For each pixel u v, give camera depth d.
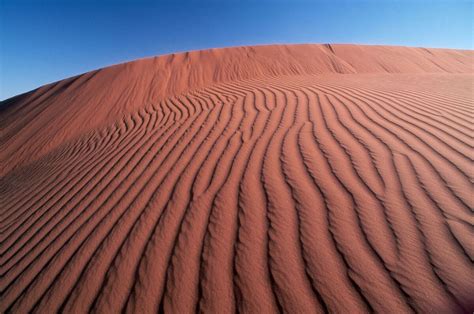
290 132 3.36
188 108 5.48
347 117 3.64
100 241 2.13
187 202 2.36
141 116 5.88
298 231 1.86
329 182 2.29
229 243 1.86
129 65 16.20
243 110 4.54
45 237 2.39
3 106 18.36
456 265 1.47
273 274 1.60
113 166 3.52
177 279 1.68
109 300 1.64
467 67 21.61
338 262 1.61
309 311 1.39
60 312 1.63
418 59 21.66
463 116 3.43
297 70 17.30
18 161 7.95
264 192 2.29
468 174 2.17
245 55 18.31
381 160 2.50
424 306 1.32
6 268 2.12
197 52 18.27
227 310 1.46
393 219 1.83
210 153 3.17
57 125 10.21
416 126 3.17
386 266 1.54
